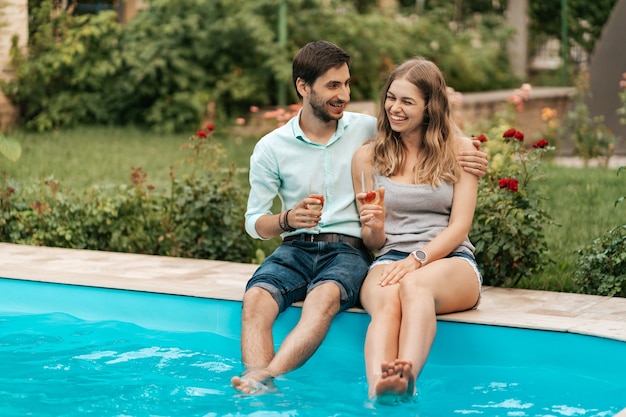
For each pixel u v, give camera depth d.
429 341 3.78
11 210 6.66
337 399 3.67
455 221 4.26
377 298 4.01
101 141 11.95
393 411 3.54
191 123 13.53
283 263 4.39
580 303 4.68
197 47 13.57
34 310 5.09
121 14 15.06
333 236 4.46
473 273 4.24
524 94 9.04
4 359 4.21
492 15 19.59
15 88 12.98
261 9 14.11
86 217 6.50
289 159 4.48
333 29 14.88
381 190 4.21
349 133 4.53
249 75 13.74
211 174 6.36
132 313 4.85
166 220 6.34
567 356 4.05
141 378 3.94
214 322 4.67
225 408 3.55
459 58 17.12
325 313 4.05
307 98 4.39
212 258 6.18
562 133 11.73
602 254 5.05
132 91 13.35
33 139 11.83
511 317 4.23
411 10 18.89
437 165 4.32
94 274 5.19
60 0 14.08
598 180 9.14
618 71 12.39
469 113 13.57
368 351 3.78
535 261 5.30
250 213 4.56
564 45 17.91
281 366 3.87
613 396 3.76
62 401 3.63
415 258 4.13
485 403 3.67
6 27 12.78
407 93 4.26
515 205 5.35
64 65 13.34
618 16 12.38
